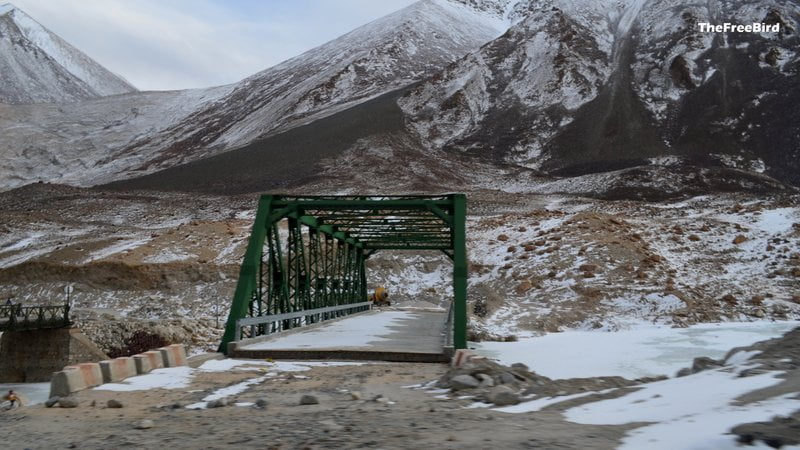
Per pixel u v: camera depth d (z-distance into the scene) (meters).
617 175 150.25
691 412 7.81
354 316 43.28
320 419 9.93
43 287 70.00
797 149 169.50
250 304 23.72
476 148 192.25
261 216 25.59
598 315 47.03
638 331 41.94
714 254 63.56
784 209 76.75
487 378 13.13
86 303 66.94
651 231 69.69
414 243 45.06
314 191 141.25
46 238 107.88
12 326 40.06
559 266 58.78
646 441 6.80
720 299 50.31
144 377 15.79
